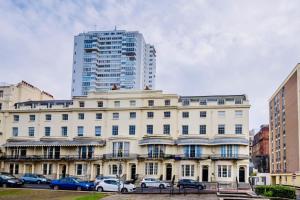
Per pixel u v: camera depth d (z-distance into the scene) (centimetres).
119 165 6259
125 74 17638
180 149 6469
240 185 5853
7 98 7394
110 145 6756
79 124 6975
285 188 3425
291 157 7362
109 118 6894
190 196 3525
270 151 9694
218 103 6544
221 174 6184
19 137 7131
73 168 6769
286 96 7944
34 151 7031
